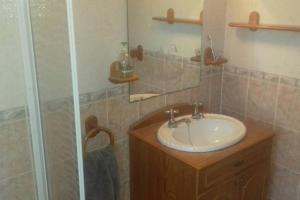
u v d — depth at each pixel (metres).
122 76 1.72
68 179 1.09
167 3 1.83
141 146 1.81
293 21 1.80
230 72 2.21
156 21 1.81
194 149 1.64
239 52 2.12
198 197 1.58
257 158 1.85
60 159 1.13
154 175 1.78
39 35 1.13
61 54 0.96
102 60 1.67
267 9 1.90
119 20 1.67
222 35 2.16
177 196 1.67
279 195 2.13
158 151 1.70
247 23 2.00
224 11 2.11
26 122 1.45
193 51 2.03
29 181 1.53
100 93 1.71
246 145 1.74
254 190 1.92
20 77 1.38
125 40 1.72
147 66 1.83
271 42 1.93
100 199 1.74
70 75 0.92
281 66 1.92
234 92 2.22
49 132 1.21
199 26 2.01
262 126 2.11
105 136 1.80
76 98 0.92
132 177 1.96
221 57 2.20
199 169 1.52
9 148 1.45
